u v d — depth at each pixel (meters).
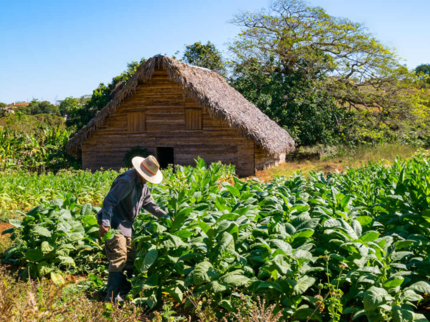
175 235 4.19
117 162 17.78
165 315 3.42
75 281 4.71
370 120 26.17
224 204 5.06
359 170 8.77
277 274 3.63
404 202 4.94
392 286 3.31
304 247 3.89
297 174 8.47
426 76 25.59
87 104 28.88
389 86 26.02
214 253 3.85
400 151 18.09
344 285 4.06
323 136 25.14
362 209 5.45
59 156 18.31
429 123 25.62
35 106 51.12
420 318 3.08
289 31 27.23
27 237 5.06
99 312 3.15
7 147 16.39
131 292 4.04
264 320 3.04
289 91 26.47
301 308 3.50
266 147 15.39
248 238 4.51
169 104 17.17
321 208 4.80
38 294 3.32
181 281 4.16
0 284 3.18
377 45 25.22
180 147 17.16
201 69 18.89
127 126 17.62
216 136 16.78
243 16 27.78
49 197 8.98
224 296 3.89
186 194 5.39
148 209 4.57
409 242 3.80
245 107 19.50
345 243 3.62
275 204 5.25
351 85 27.16
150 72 16.05
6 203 8.38
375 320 3.20
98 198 9.41
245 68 27.97
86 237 5.10
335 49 27.19
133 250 4.39
